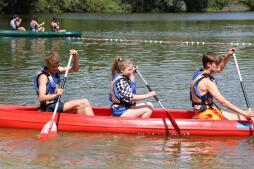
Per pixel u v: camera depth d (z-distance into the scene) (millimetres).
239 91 17625
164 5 114750
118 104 12500
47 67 12422
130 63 12445
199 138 11953
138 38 42969
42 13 93875
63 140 11680
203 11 120000
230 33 49281
